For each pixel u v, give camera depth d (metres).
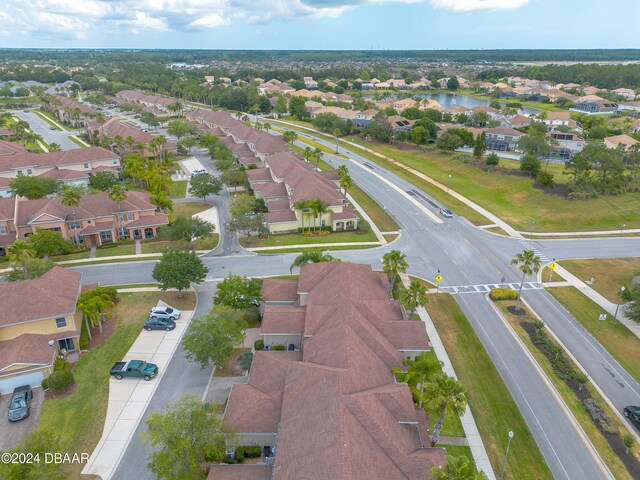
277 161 104.19
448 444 38.03
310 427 32.09
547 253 75.44
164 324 53.06
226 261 70.81
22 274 56.78
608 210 89.88
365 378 37.53
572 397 44.00
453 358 49.25
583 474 35.94
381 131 147.25
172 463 31.47
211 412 40.06
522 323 55.94
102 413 40.69
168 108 187.12
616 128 160.25
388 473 29.50
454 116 186.38
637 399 44.28
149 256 73.00
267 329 47.88
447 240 79.94
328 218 83.75
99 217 77.12
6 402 42.12
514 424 40.62
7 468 28.73
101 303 49.38
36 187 89.88
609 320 57.19
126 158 118.75
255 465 33.03
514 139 143.38
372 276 56.06
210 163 127.38
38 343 46.12
